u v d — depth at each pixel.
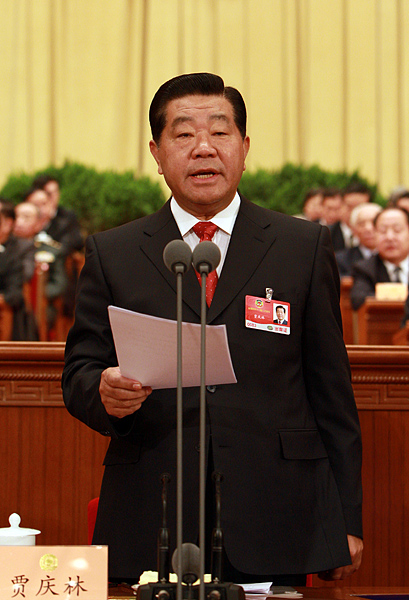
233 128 6.19
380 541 8.14
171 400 5.90
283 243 6.24
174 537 5.62
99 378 5.77
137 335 4.94
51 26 35.41
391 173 35.66
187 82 6.21
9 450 8.37
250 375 5.85
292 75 35.81
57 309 24.64
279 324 5.96
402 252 22.27
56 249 25.17
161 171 6.45
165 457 5.79
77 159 35.28
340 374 6.04
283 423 5.83
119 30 35.50
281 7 35.81
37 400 8.37
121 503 5.82
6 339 23.59
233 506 5.57
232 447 5.69
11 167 35.25
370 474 8.19
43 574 4.55
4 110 35.28
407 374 8.18
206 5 35.72
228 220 6.33
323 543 5.64
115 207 31.20
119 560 5.65
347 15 35.84
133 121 35.50
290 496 5.69
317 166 32.91
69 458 8.39
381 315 18.53
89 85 35.44
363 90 35.84
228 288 5.98
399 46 35.84
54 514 8.34
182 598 4.36
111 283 6.18
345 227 30.67
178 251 4.54
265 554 5.52
